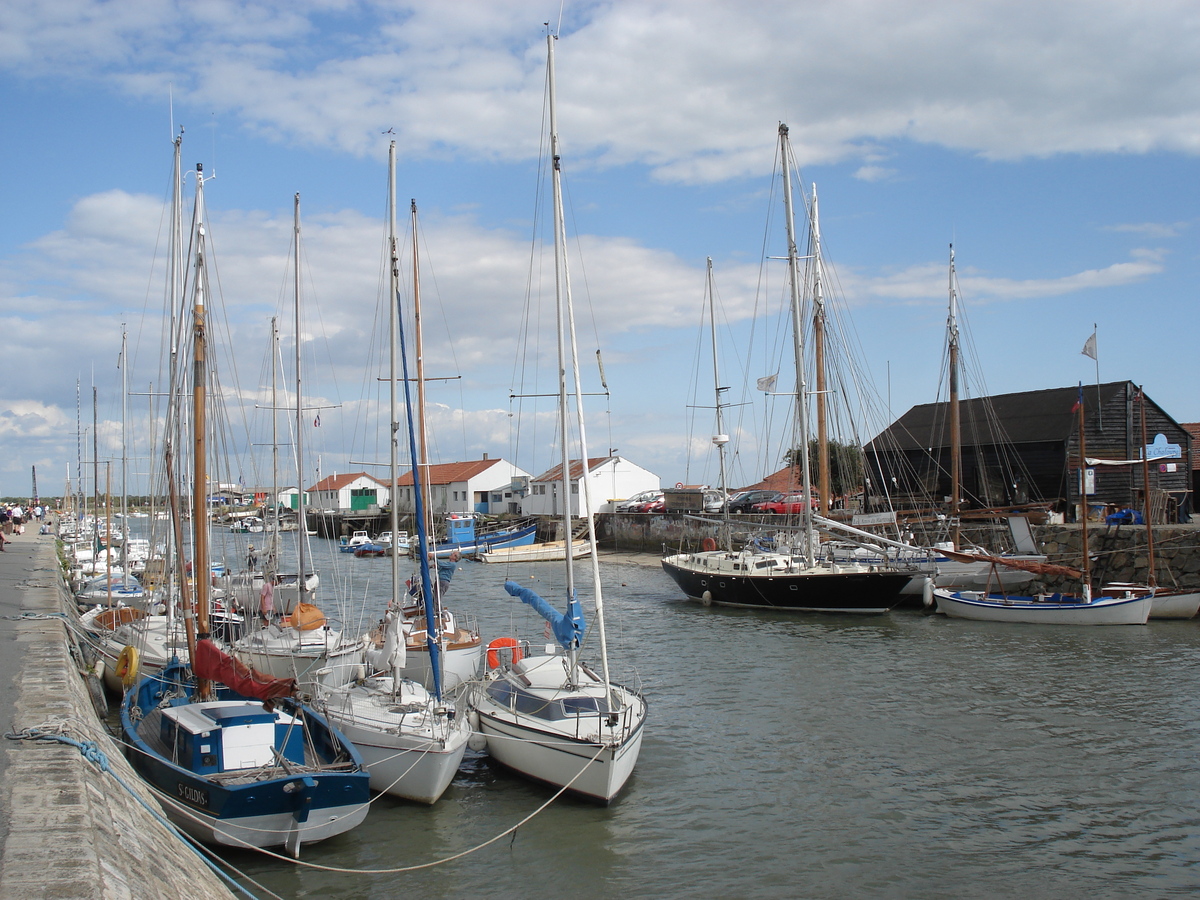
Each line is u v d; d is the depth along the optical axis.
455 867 13.38
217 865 13.24
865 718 20.70
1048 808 15.47
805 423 38.44
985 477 48.25
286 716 15.27
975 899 12.46
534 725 16.50
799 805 15.69
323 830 13.55
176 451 21.70
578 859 13.66
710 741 19.14
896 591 34.12
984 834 14.50
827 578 34.88
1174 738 18.97
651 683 24.28
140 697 17.53
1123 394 48.34
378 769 15.68
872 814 15.31
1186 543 35.34
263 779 13.25
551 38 17.98
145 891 8.08
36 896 6.96
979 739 19.08
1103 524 39.50
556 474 88.69
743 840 14.32
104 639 22.62
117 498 79.31
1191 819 14.95
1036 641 29.42
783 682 24.19
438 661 16.98
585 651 28.72
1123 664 25.77
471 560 64.31
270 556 32.31
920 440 55.22
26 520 82.62
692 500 69.25
